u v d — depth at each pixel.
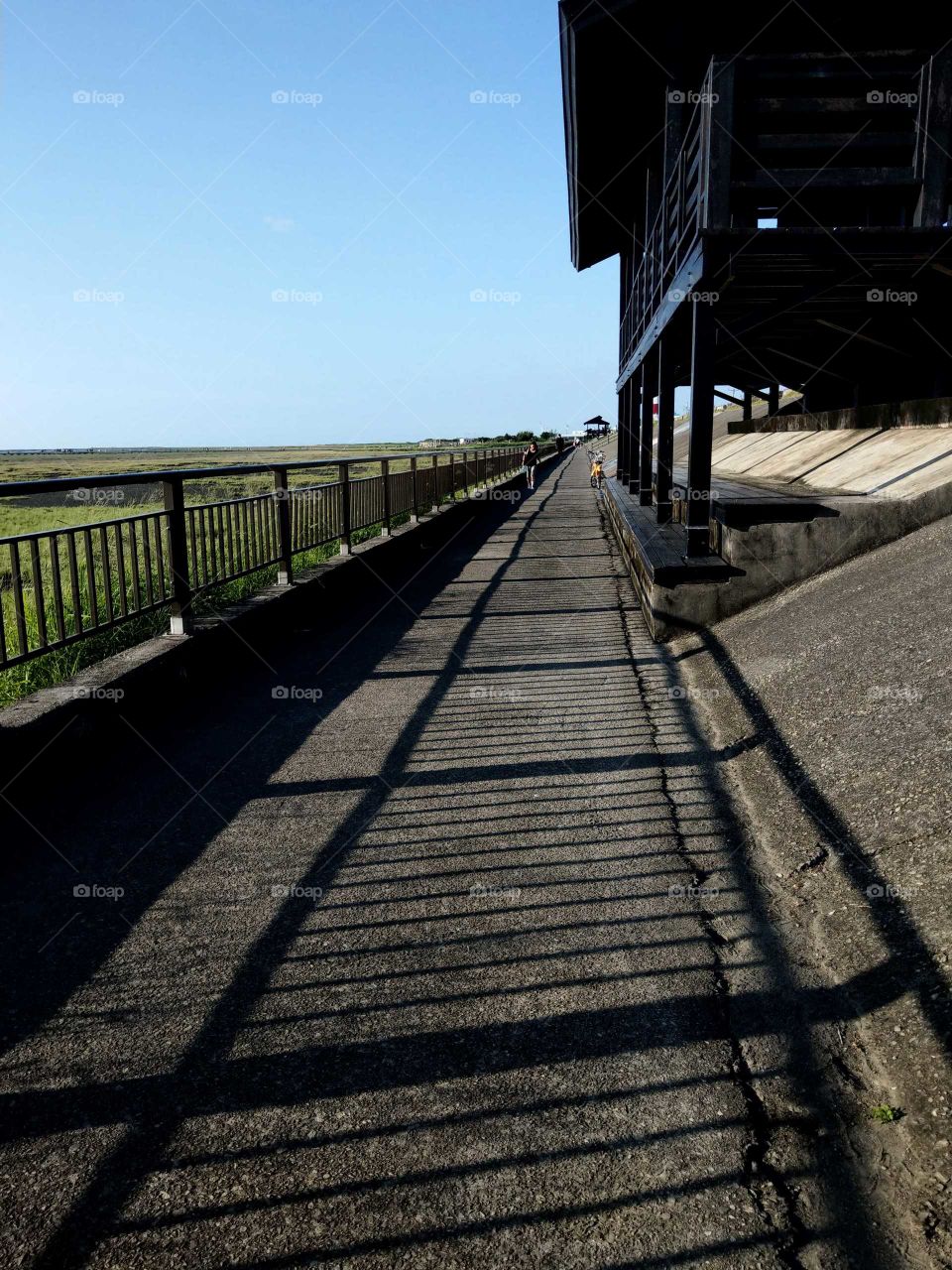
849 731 4.08
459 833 3.71
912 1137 2.01
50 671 4.98
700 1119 2.10
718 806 3.93
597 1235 1.79
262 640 7.14
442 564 12.45
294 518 8.43
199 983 2.68
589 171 13.45
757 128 7.14
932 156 6.41
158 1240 1.79
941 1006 2.31
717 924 2.97
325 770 4.45
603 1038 2.40
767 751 4.35
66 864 3.47
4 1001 2.60
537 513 21.47
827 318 9.77
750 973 2.68
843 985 2.58
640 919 3.02
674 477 14.06
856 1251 1.74
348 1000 2.59
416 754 4.67
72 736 4.48
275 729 5.09
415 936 2.94
